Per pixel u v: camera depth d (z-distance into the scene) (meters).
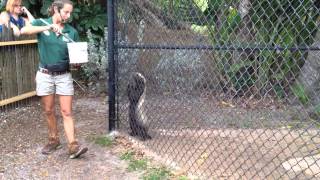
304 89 7.96
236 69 7.96
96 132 7.50
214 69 8.28
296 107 7.89
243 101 8.28
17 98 8.90
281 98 8.10
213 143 6.90
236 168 6.01
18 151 6.78
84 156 6.59
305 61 7.91
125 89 7.29
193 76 8.45
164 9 7.27
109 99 7.28
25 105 9.12
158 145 6.83
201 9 7.21
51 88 6.45
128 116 7.24
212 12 7.15
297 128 6.98
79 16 11.32
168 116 7.94
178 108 8.21
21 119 8.25
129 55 7.26
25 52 9.16
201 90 8.45
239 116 7.94
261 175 5.86
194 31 7.27
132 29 7.25
